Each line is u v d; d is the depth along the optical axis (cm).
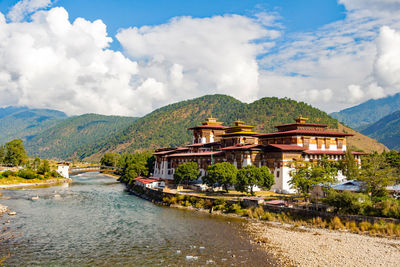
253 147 10450
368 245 4825
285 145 10406
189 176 11800
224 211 7956
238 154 10762
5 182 15738
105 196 11906
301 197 8419
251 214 7269
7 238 5672
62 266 4312
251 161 10494
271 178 9125
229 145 12875
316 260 4312
